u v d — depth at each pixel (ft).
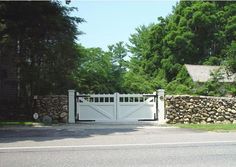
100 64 98.43
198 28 161.89
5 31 66.69
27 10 67.05
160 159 32.42
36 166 29.96
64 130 56.59
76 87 82.89
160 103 70.69
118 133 52.54
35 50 69.67
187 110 71.46
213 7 164.35
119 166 29.76
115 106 70.18
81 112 69.97
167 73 155.94
